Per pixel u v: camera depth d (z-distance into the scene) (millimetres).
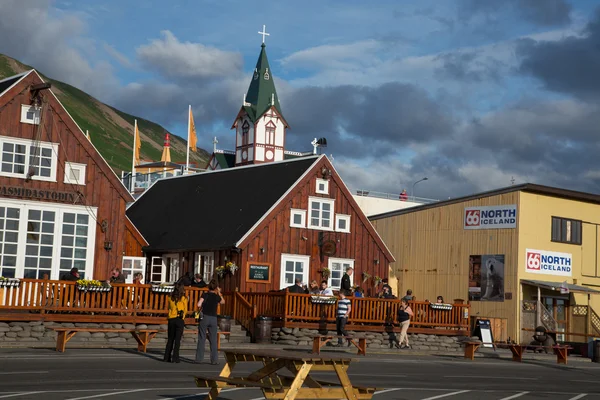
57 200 32156
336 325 31594
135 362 20750
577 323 43375
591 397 18672
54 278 31859
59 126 32500
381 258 41000
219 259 37906
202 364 21188
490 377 22500
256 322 30875
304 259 38500
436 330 34594
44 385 15297
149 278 42188
